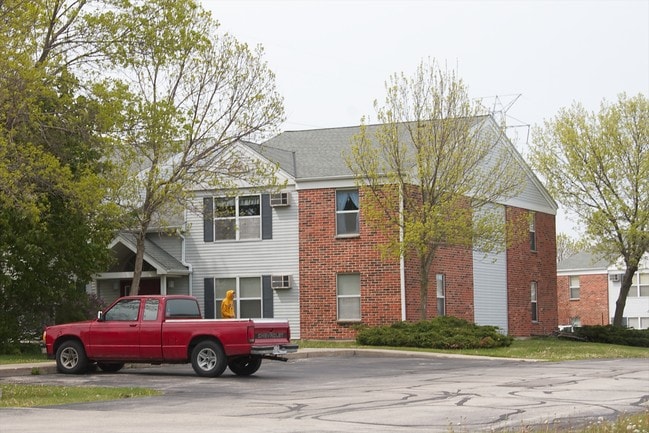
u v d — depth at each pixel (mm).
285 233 37406
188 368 25609
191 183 31641
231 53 30797
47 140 25734
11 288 29953
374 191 33938
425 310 34250
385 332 33281
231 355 21844
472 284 39781
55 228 30250
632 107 42844
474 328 33969
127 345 22781
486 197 35531
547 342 39312
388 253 33562
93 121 26062
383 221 34062
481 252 37938
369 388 19047
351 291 36344
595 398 16859
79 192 23719
